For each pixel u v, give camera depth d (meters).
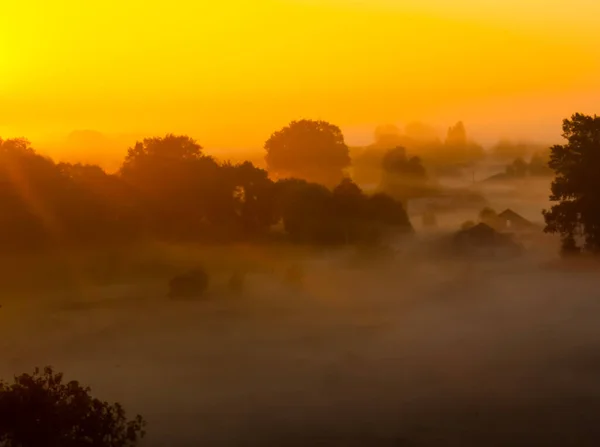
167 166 193.88
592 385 85.06
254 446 67.81
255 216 192.50
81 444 47.81
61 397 49.22
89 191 177.62
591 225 153.50
